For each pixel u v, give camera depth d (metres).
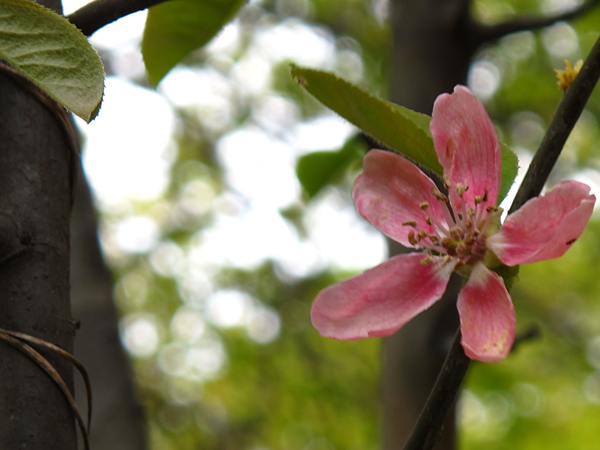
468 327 0.33
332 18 1.07
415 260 0.35
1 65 0.33
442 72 0.45
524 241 0.33
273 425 1.29
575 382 1.25
